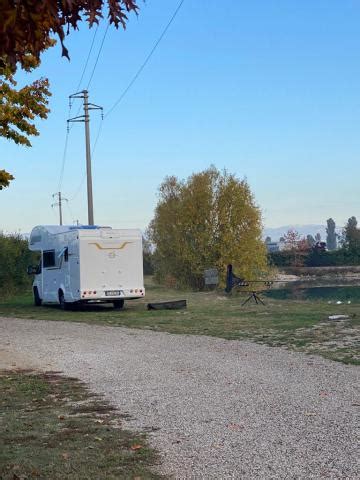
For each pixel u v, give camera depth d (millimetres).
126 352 15055
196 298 31953
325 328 17562
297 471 6047
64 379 11828
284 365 12367
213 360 13344
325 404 8914
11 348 16406
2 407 9477
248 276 48156
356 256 92625
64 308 27812
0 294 37250
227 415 8453
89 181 40281
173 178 51281
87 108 40719
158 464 6422
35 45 4285
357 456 6449
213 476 6008
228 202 48344
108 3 4504
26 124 22016
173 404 9281
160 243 50688
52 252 29094
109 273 26281
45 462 6535
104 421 8375
